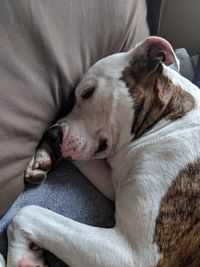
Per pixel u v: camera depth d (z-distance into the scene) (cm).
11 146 36
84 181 44
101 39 46
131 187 39
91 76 44
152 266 36
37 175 40
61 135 42
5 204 37
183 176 39
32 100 37
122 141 44
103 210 42
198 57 64
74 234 36
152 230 37
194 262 38
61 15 39
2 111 34
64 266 38
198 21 70
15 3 34
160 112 44
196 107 44
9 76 35
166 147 41
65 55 40
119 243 37
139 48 45
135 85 44
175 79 45
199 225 38
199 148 41
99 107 44
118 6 47
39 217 37
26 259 36
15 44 35
